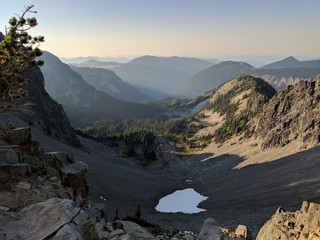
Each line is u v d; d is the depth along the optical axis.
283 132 143.75
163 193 121.31
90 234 14.05
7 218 14.02
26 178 20.39
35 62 20.38
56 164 24.66
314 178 83.94
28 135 25.00
